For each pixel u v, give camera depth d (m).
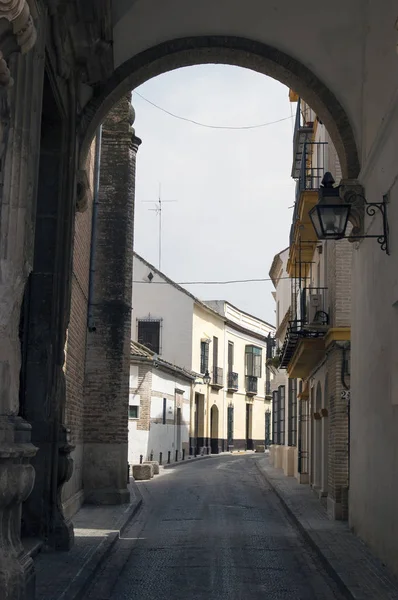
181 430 41.00
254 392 59.31
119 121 17.78
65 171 10.58
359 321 12.24
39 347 10.02
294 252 21.58
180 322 46.38
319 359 19.03
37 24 7.26
